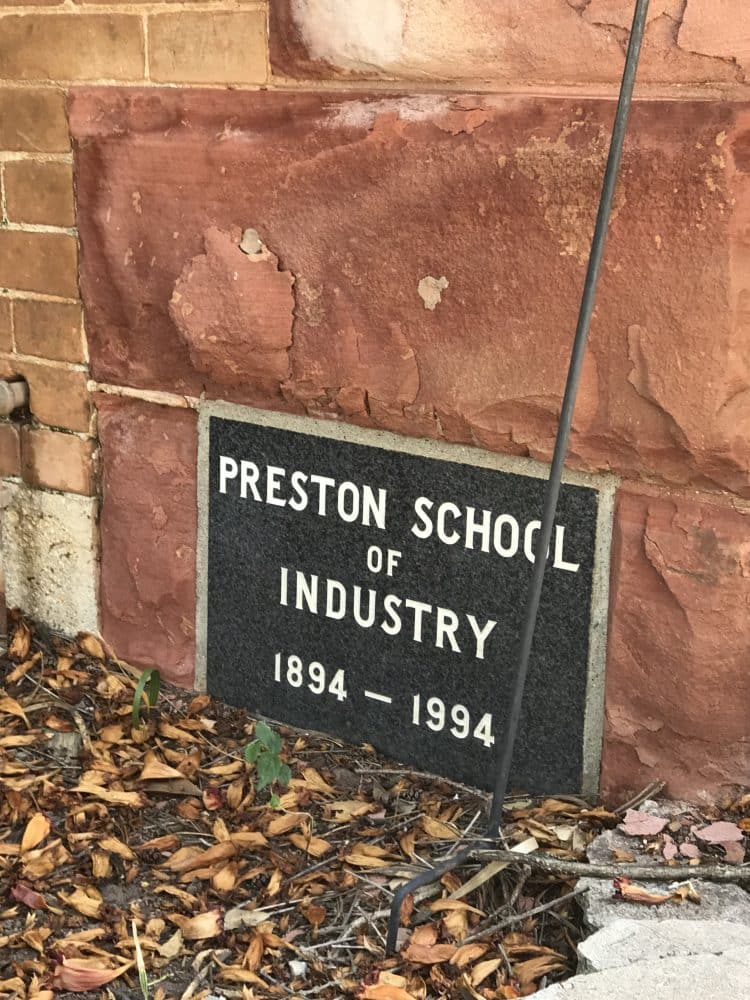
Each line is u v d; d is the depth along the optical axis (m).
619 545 2.33
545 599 2.43
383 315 2.47
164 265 2.71
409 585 2.60
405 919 2.20
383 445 2.57
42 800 2.55
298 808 2.54
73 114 2.76
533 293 2.28
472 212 2.31
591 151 2.16
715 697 2.29
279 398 2.67
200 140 2.59
